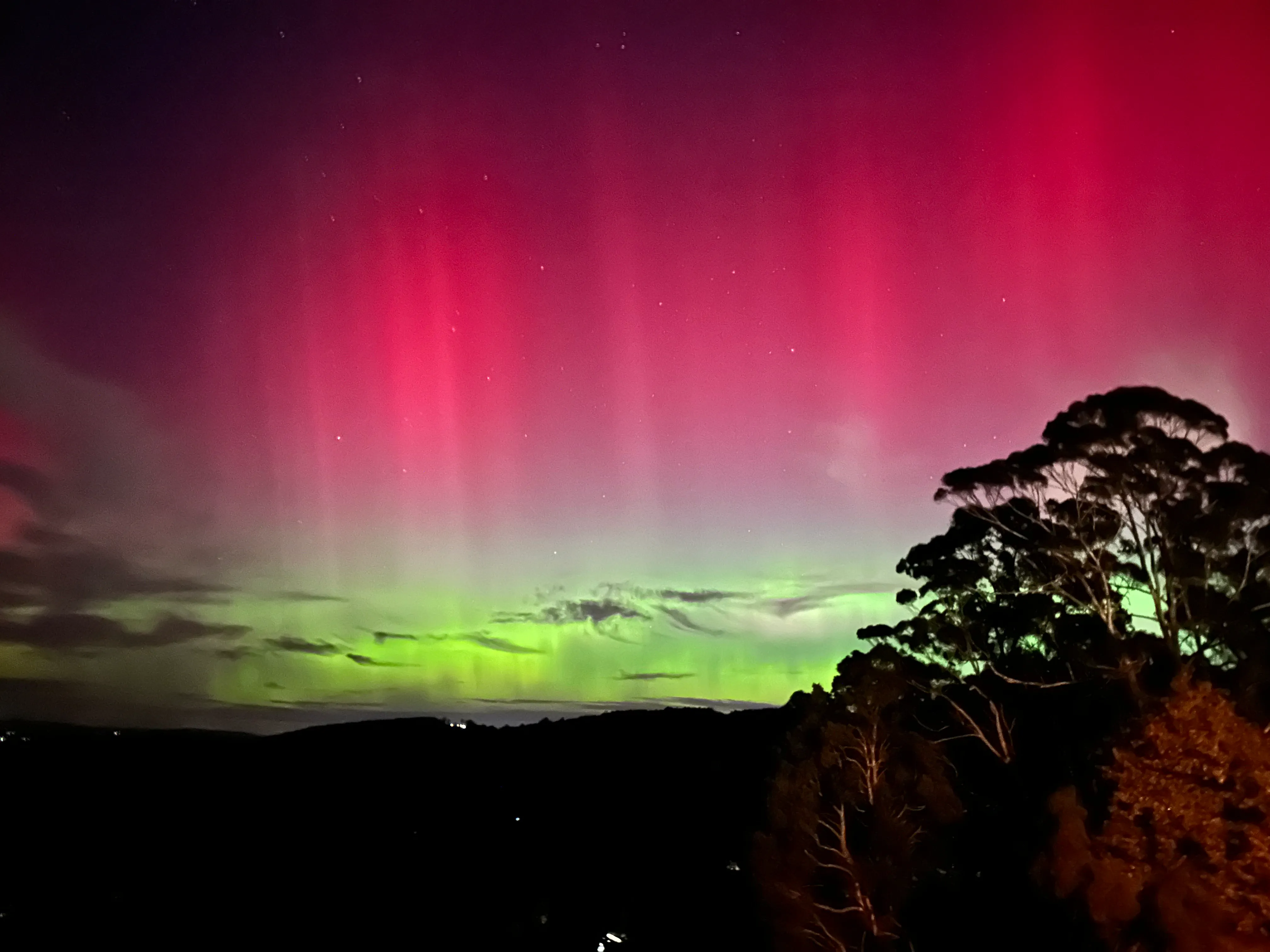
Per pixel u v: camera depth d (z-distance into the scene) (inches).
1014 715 1154.0
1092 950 670.5
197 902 2460.6
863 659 1248.8
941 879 1062.4
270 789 3784.5
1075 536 1027.3
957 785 1191.6
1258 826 599.8
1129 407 983.6
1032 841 886.4
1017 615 1146.7
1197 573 956.0
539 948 1881.2
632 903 2048.5
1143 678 950.4
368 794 3599.9
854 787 1167.6
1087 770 916.6
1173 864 625.9
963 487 1113.4
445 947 2004.2
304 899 2443.4
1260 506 921.5
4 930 2253.9
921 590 1214.3
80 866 2832.2
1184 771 624.7
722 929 1692.9
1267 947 587.8
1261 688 831.1
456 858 2699.3
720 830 2385.6
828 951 1147.3
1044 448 1049.5
